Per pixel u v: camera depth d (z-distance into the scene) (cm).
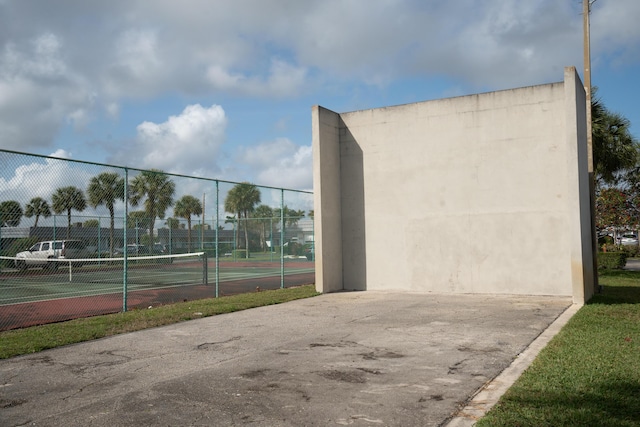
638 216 2608
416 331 920
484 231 1469
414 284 1566
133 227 2444
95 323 1023
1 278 1678
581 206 1271
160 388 590
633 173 2630
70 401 549
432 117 1552
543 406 482
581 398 502
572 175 1255
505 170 1445
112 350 794
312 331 934
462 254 1498
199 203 2531
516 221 1427
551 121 1394
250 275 2302
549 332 885
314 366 681
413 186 1575
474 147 1489
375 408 510
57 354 770
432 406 513
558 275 1374
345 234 1680
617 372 591
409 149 1586
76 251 2189
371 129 1648
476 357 718
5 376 650
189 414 502
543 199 1397
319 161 1598
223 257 2888
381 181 1627
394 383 596
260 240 2922
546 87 1402
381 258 1620
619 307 1147
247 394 562
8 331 957
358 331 928
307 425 467
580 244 1240
